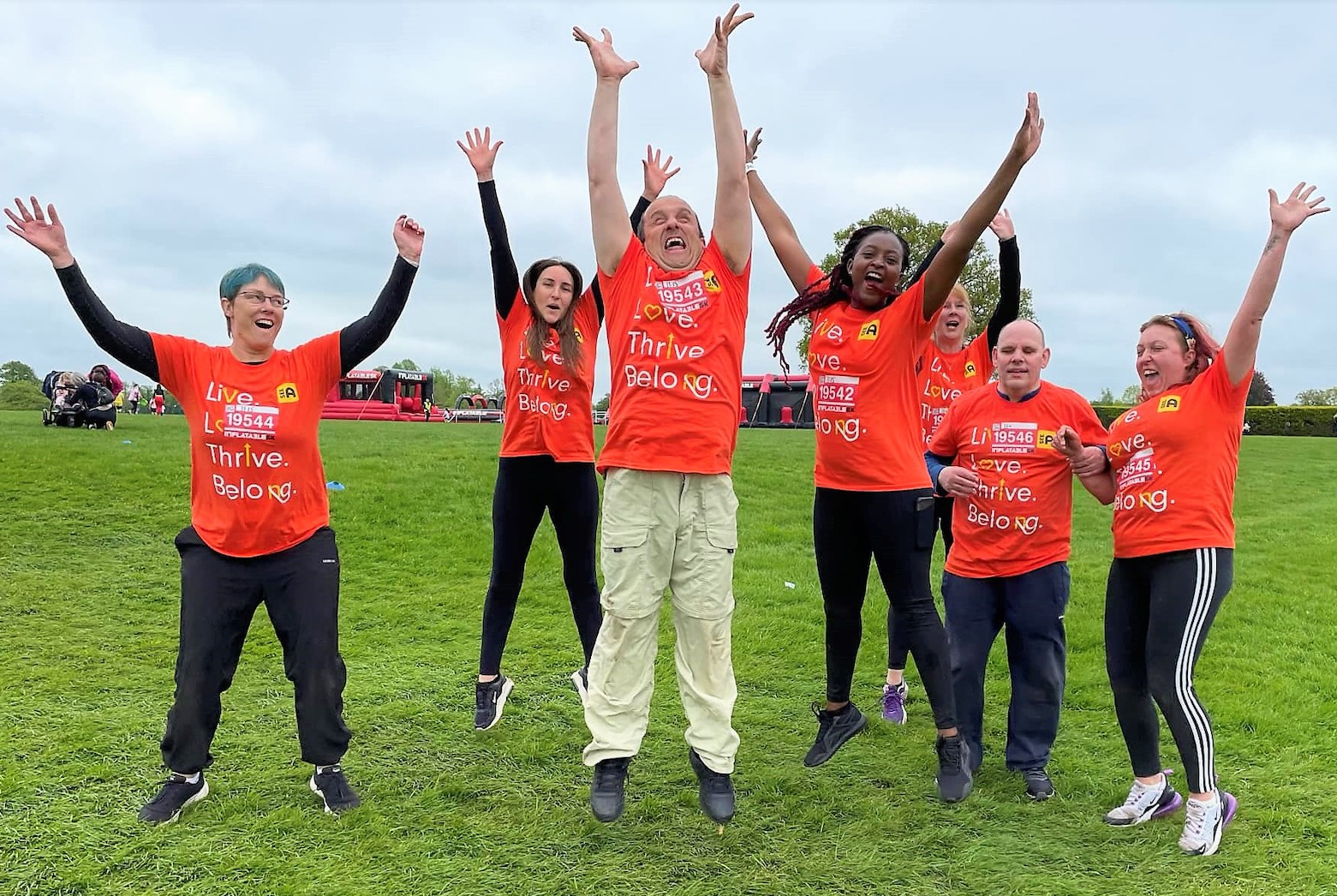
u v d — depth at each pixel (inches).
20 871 109.0
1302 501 559.8
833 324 143.3
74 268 124.7
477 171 174.7
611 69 131.3
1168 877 116.7
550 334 169.9
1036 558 151.6
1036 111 124.3
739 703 190.5
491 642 172.6
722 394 126.0
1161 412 136.9
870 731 173.0
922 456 140.9
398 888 108.0
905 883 113.4
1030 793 144.3
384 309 135.0
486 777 145.2
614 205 130.0
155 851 115.5
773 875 114.3
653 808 134.2
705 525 124.4
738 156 127.6
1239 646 241.8
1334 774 155.0
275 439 128.1
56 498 361.1
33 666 194.5
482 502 405.7
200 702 127.0
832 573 146.7
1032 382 155.3
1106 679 210.5
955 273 132.3
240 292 130.0
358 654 217.9
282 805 130.7
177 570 284.0
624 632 124.0
